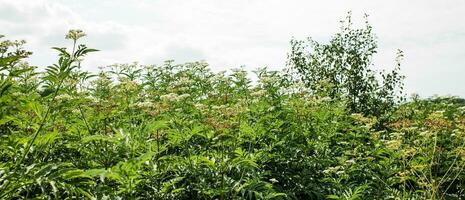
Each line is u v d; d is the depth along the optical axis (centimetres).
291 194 861
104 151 741
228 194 784
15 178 470
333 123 1051
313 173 948
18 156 556
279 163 940
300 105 1059
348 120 1155
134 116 860
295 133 998
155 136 813
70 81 736
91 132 767
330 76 1680
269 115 951
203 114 937
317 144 982
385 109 1597
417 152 887
